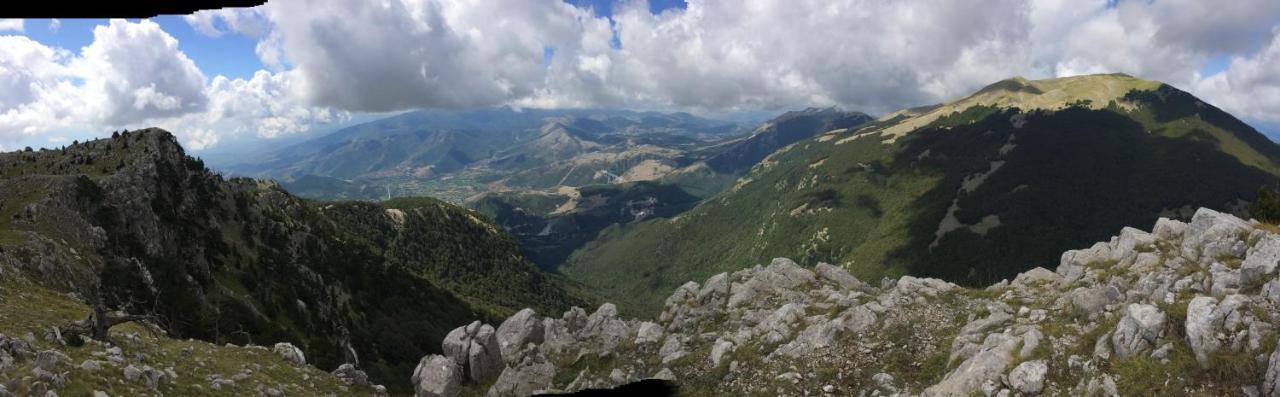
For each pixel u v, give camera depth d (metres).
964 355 30.78
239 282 123.56
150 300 84.31
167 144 139.62
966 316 38.00
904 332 36.81
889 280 55.16
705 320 50.00
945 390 27.77
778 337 40.47
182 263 108.56
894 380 31.53
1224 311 23.34
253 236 149.62
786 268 56.78
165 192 126.38
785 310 44.22
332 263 170.25
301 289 138.25
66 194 96.00
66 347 28.56
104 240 92.75
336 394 39.34
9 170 112.94
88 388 23.27
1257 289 27.08
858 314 39.50
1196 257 35.25
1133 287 34.44
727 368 38.81
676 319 51.56
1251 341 21.77
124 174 114.25
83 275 74.88
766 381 35.28
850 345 36.62
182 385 29.00
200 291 105.19
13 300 39.66
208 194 144.00
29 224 81.56
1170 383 22.06
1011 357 27.89
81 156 120.44
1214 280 29.95
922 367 32.44
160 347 35.44
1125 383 23.03
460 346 49.84
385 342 144.75
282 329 113.50
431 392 45.44
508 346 51.81
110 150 128.38
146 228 109.88
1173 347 23.42
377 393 43.69
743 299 51.88
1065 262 47.16
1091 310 30.36
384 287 180.62
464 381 48.34
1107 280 38.06
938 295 44.56
